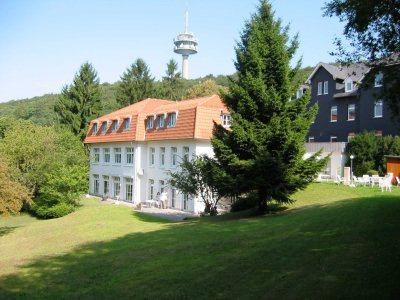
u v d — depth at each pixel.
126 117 49.56
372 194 26.38
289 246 12.48
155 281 10.95
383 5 10.39
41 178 40.62
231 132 23.23
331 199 26.62
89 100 70.06
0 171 28.16
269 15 23.95
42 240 23.67
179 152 40.78
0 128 58.12
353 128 46.16
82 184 40.53
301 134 22.31
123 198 49.97
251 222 19.92
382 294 7.92
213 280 10.29
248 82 22.52
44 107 100.75
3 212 27.47
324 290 8.51
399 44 10.94
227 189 23.97
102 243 19.08
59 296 10.90
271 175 22.08
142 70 77.75
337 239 12.56
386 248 10.81
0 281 13.42
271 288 9.11
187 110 40.03
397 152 35.34
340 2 11.66
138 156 47.00
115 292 10.57
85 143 60.56
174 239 17.12
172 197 41.50
